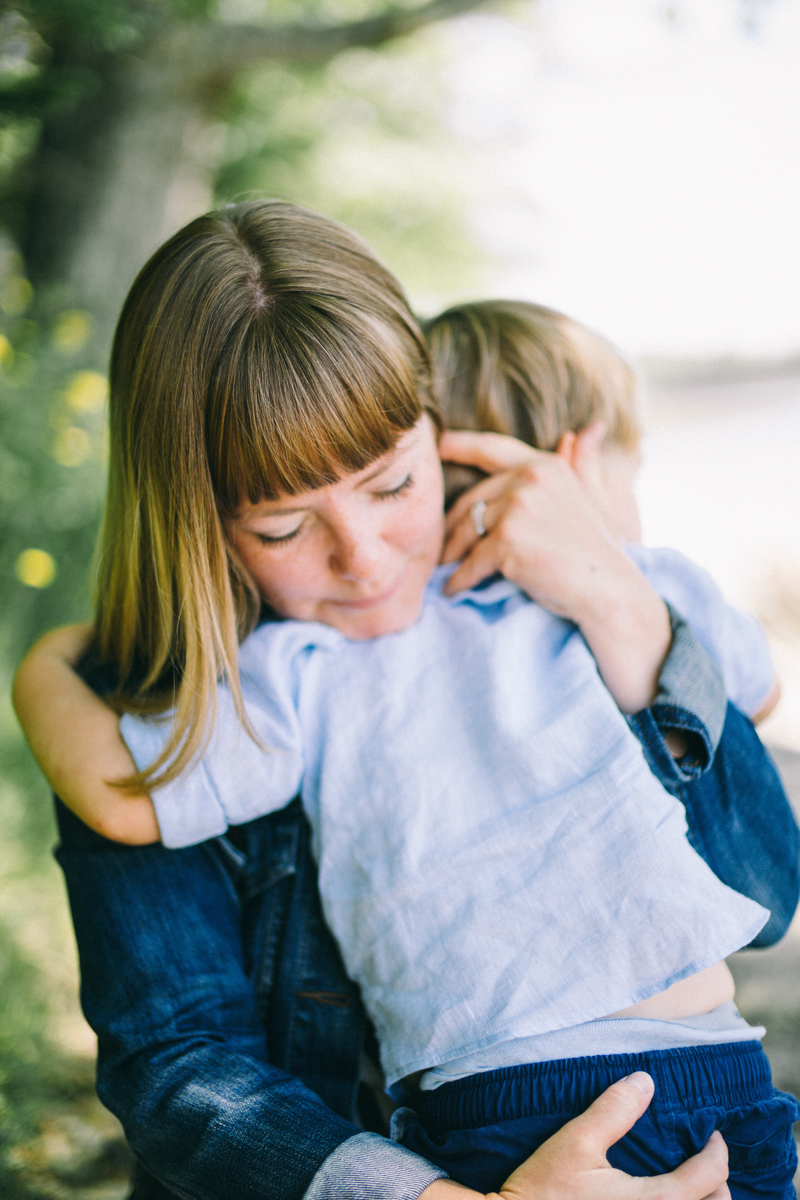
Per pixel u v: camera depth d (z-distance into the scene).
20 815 2.46
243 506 0.90
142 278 0.96
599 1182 0.78
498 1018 0.85
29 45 2.83
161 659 0.98
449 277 9.02
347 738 0.96
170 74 4.66
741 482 7.79
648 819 0.88
